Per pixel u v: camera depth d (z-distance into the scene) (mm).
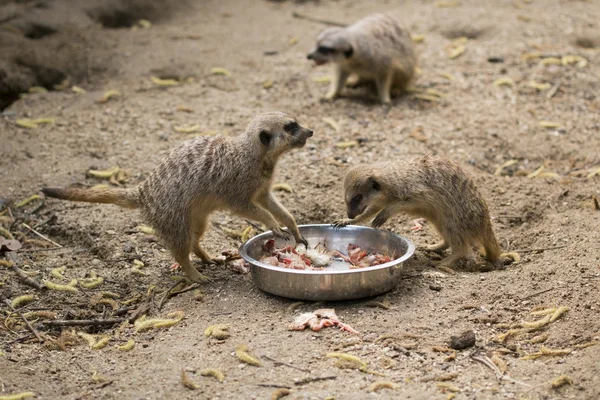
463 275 2520
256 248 2541
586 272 2482
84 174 2861
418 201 2562
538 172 2871
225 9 3955
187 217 2498
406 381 2252
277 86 3268
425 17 3697
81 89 3252
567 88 3240
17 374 2293
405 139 2994
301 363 2291
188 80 3291
